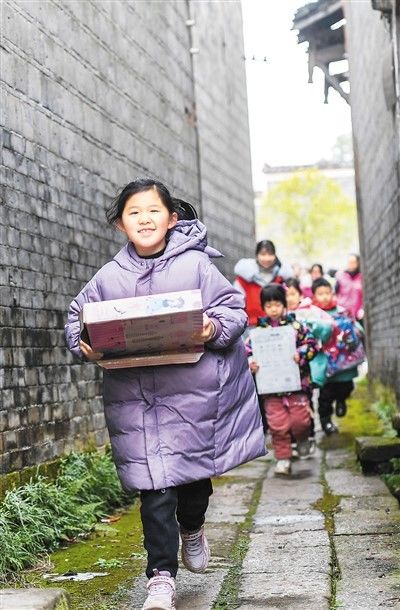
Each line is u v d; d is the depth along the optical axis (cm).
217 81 1503
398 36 860
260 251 945
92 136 773
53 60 677
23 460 572
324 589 417
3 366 552
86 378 725
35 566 486
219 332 378
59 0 697
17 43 603
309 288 1517
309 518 582
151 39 1029
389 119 966
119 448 383
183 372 378
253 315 949
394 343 1049
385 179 1049
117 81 866
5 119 576
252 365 777
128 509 649
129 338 358
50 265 652
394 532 529
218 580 442
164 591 366
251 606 396
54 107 675
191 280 386
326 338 901
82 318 359
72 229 706
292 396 779
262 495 680
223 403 384
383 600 396
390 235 1025
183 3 1238
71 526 551
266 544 514
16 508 511
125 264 391
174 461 376
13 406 564
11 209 580
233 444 389
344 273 1546
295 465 822
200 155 1317
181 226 401
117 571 468
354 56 1416
